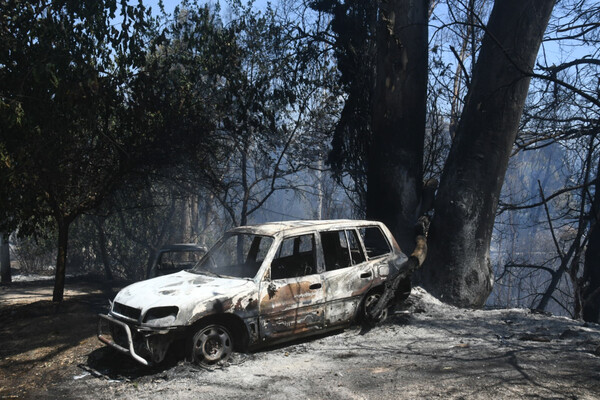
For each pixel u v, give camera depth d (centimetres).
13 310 1060
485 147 1068
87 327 845
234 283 623
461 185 1077
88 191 1176
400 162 1212
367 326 744
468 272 1068
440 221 1091
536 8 1040
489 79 1066
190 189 1563
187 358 582
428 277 1094
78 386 564
